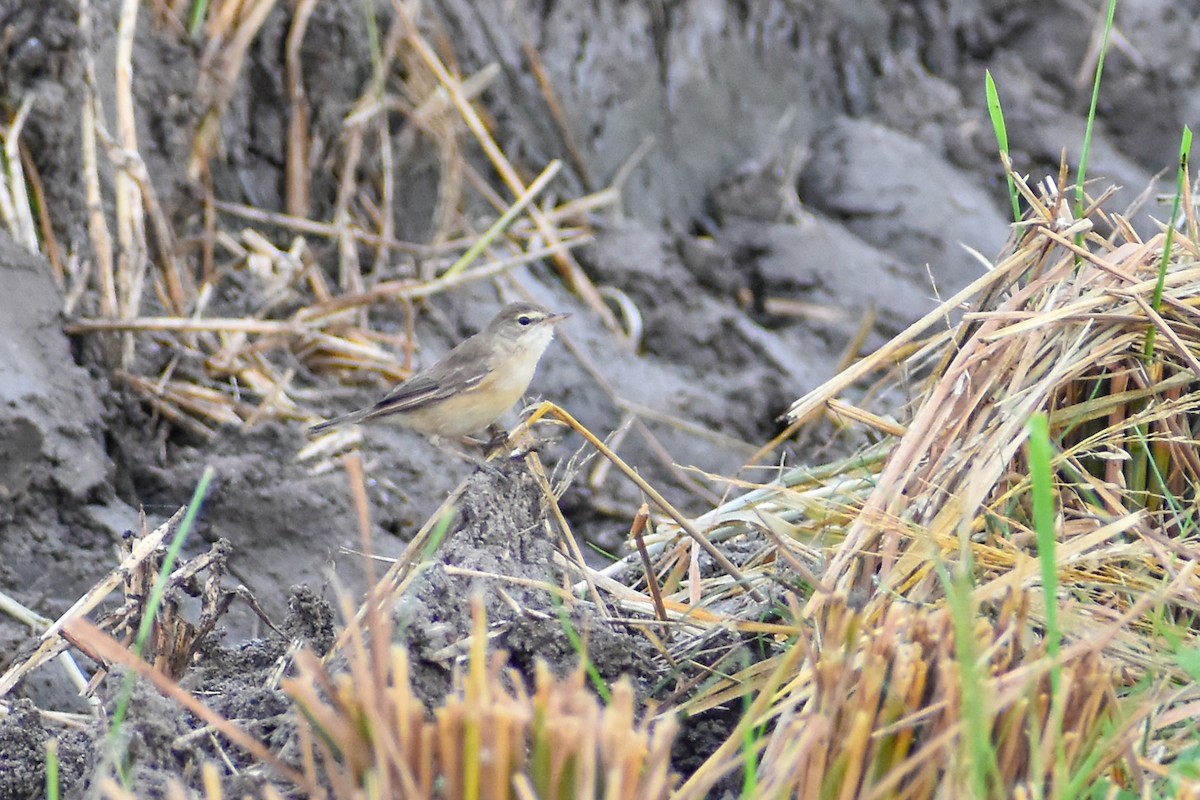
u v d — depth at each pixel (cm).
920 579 723
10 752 718
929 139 1995
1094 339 802
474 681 517
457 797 507
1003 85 2048
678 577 889
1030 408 763
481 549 769
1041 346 798
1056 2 2094
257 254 1430
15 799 703
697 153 1850
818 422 1512
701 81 1862
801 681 669
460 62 1681
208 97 1428
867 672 576
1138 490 824
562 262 1634
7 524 1041
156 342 1258
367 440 1252
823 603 697
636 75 1808
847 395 1548
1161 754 656
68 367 1141
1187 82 2056
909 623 611
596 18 1794
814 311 1725
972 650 574
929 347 852
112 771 626
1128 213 881
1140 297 797
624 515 1364
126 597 773
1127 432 824
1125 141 2045
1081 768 577
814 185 1906
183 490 1144
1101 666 620
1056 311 786
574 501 1345
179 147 1386
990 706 562
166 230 1320
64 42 1257
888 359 975
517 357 1105
